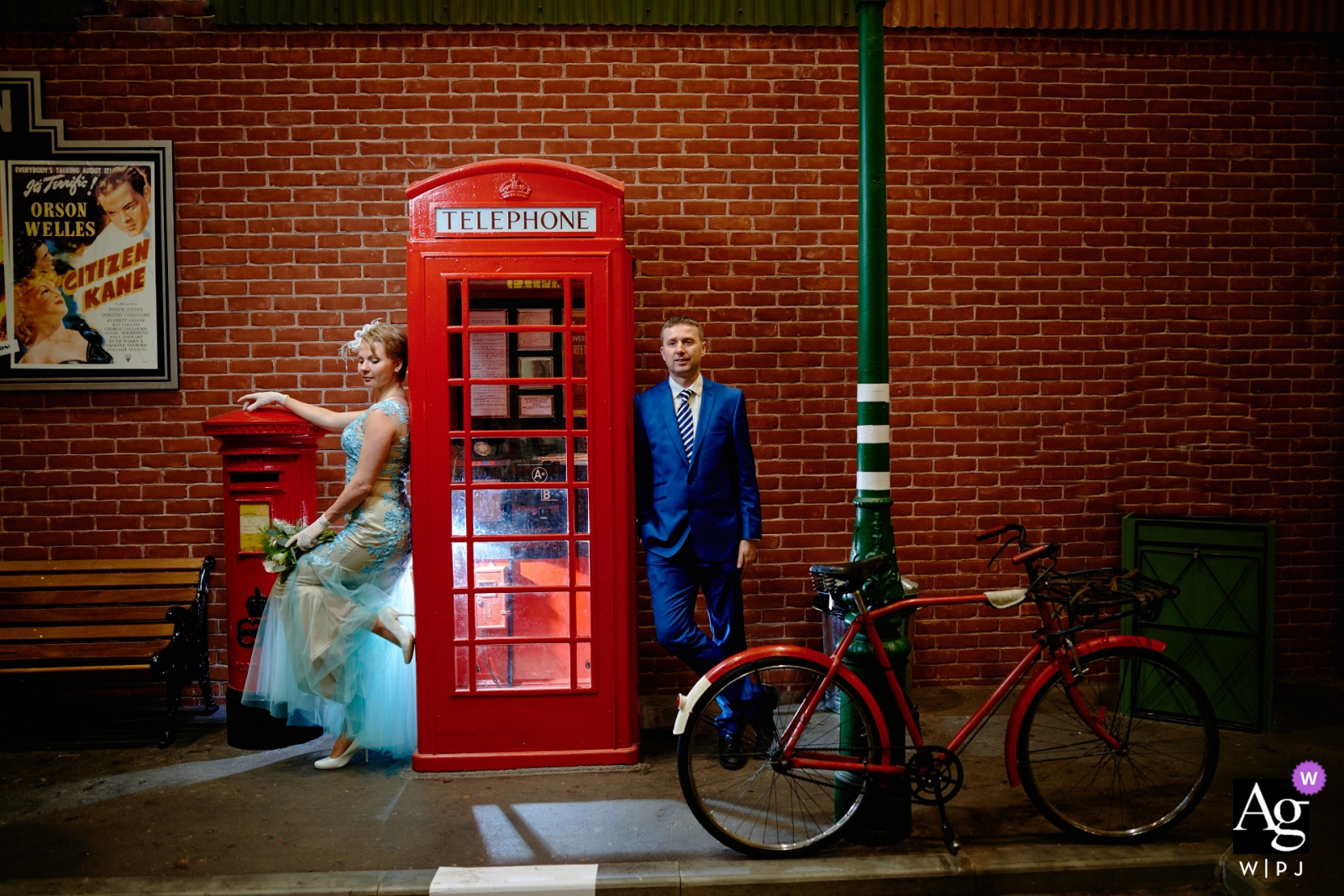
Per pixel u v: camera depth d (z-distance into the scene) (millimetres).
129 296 4637
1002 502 4992
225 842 3271
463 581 3912
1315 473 5113
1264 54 4980
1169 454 5051
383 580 4020
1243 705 4250
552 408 3908
